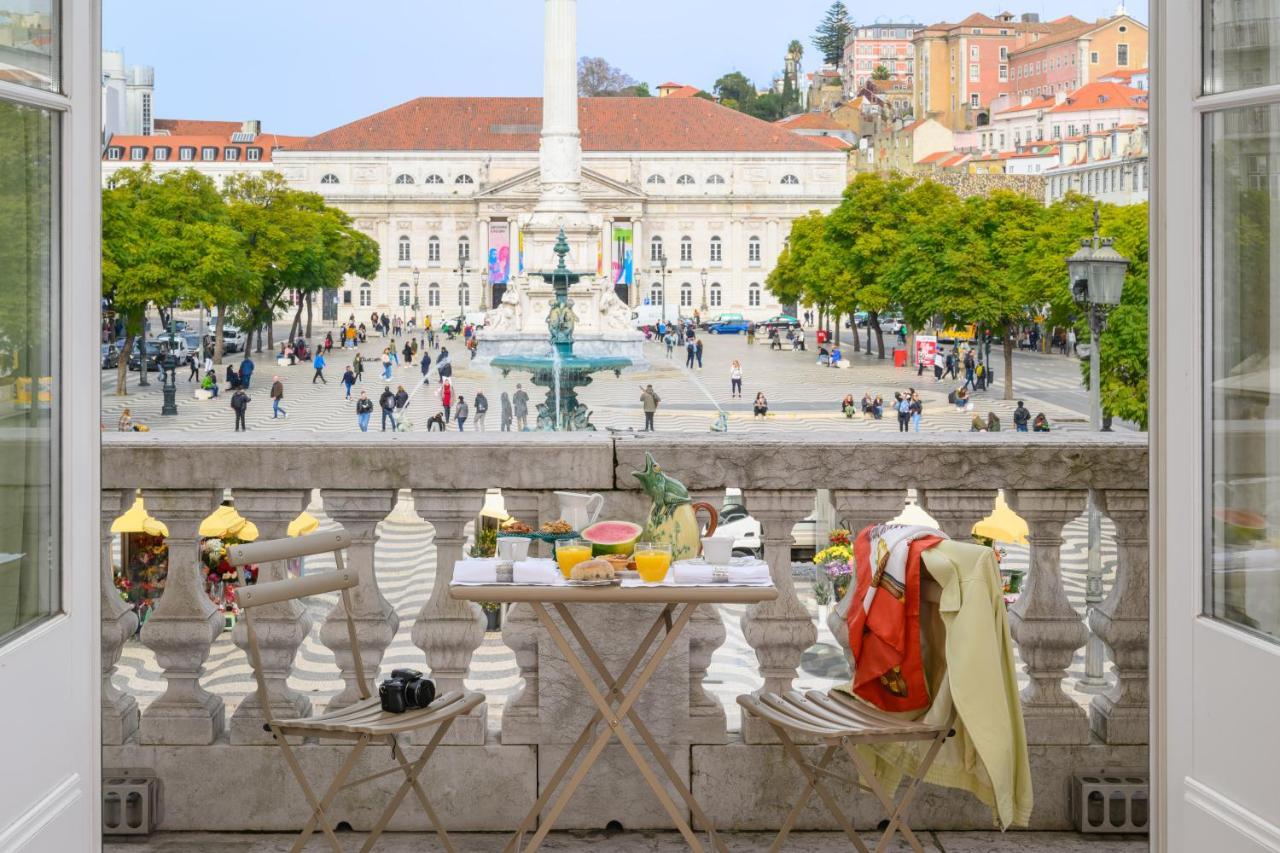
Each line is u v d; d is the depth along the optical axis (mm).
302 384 76688
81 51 3754
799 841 5195
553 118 96062
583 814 5324
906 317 75875
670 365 91000
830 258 93938
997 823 5270
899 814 4391
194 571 5348
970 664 4367
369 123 158625
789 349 110625
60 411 3746
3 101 3473
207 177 76625
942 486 5352
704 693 5398
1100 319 20688
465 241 153250
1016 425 50031
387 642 5406
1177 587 3803
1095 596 15336
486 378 80125
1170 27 3742
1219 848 3631
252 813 5309
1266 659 3445
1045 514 5352
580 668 4520
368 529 5391
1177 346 3771
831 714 4562
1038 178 151000
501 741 5340
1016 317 68000
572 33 96875
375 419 58781
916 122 189250
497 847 5160
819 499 17656
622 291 151125
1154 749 3941
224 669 13984
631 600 4316
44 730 3619
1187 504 3742
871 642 4574
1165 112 3785
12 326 3578
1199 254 3682
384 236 153375
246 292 75750
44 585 3715
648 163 154625
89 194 3807
